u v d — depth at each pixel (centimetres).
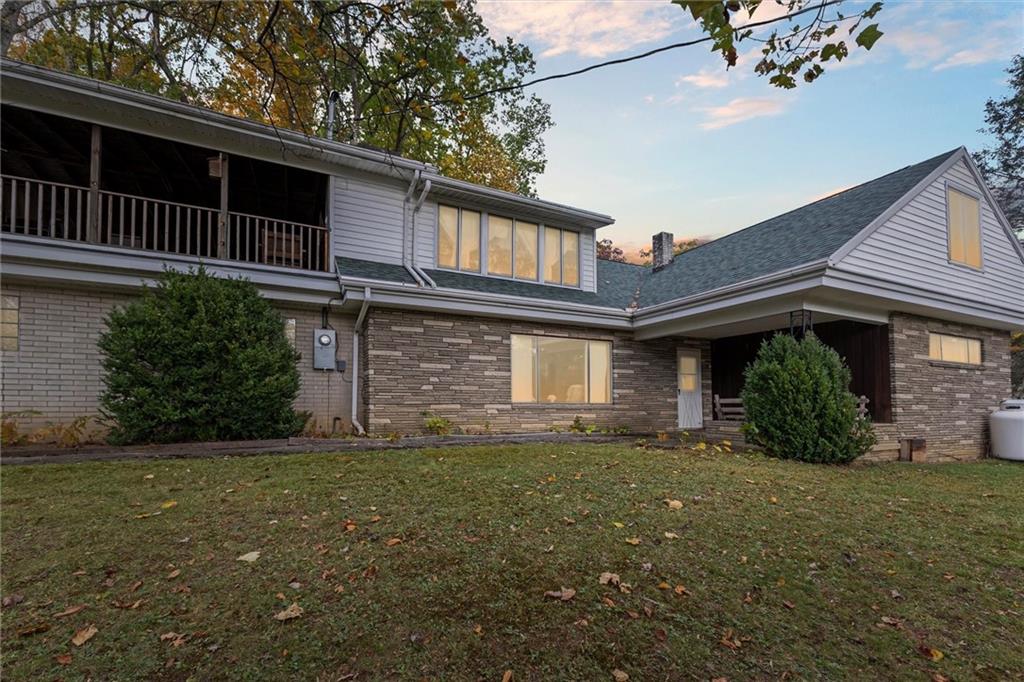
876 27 347
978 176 1108
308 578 301
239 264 826
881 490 587
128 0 564
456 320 961
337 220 1011
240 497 442
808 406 755
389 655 238
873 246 876
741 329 1112
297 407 892
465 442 816
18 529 359
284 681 218
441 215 1123
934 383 1003
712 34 355
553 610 279
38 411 721
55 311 742
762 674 239
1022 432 1016
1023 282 1188
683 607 290
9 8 1281
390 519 396
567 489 495
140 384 658
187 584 291
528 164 2406
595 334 1127
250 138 866
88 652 231
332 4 482
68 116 757
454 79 1271
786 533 408
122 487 463
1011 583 346
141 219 1133
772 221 1287
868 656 258
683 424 1237
